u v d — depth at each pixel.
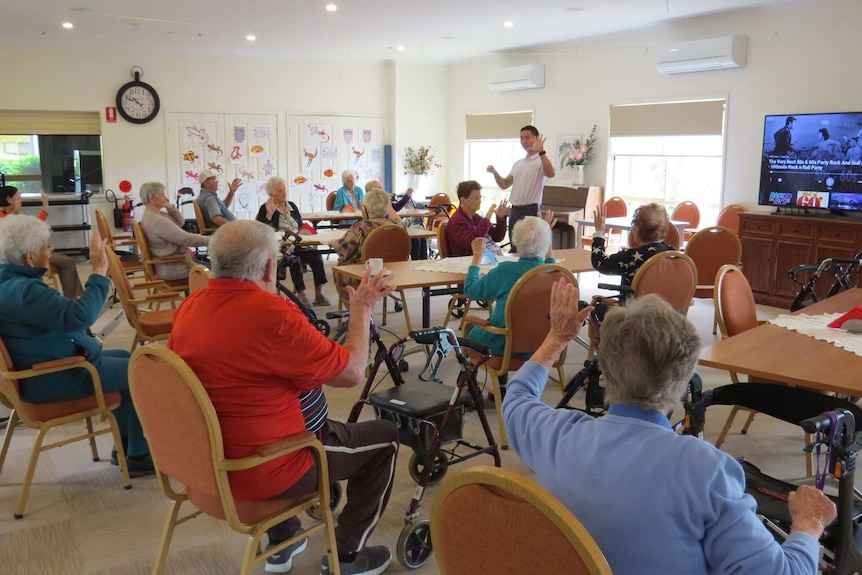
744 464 2.06
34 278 2.62
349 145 11.15
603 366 1.36
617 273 3.99
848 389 2.10
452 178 11.74
